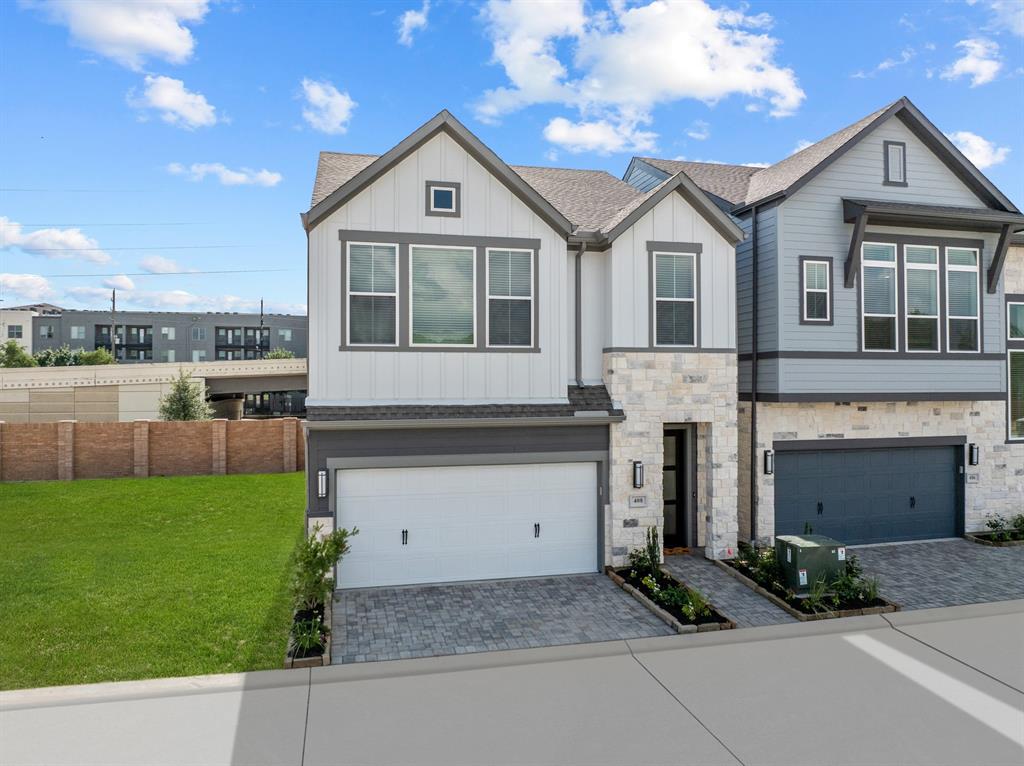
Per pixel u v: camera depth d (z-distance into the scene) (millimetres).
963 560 12828
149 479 22062
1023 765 5809
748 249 13906
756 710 6828
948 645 8617
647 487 12211
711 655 8289
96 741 6113
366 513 11070
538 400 11828
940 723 6555
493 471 11602
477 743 6160
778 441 13500
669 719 6633
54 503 17984
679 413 12430
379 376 11141
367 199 11133
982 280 14227
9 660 7750
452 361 11453
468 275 11570
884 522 14273
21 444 21719
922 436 14359
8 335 76750
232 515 16734
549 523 11875
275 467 24000
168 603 9789
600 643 8594
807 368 13023
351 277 11094
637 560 11484
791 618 9602
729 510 12703
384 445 10984
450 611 9883
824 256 13219
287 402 79000
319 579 8969
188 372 33781
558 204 14234
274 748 6035
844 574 10375
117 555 12672
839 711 6809
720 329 12680
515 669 7867
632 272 12250
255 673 7551
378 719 6613
